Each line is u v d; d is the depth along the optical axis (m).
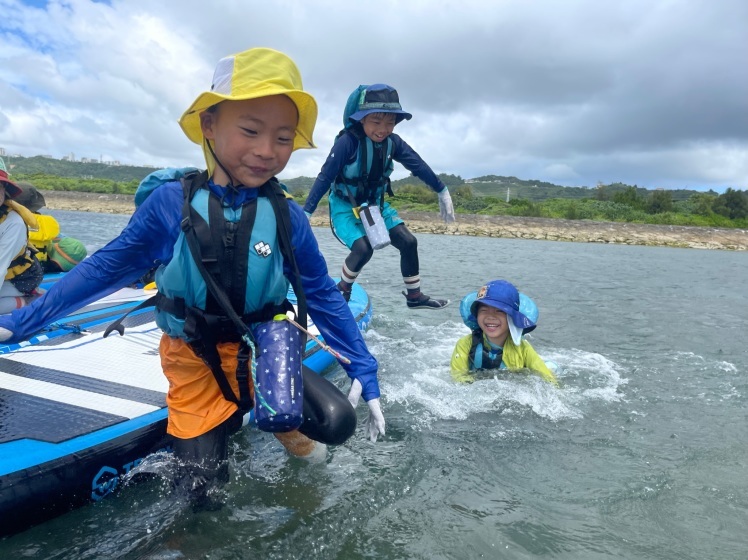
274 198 2.26
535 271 13.29
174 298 2.23
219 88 2.13
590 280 12.08
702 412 3.94
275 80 2.11
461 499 2.66
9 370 3.28
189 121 2.25
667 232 33.59
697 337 6.57
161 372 3.39
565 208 45.28
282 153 2.20
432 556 2.22
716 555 2.27
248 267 2.17
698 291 11.20
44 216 6.13
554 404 3.98
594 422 3.70
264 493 2.60
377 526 2.41
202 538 2.25
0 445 2.38
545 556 2.24
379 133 4.55
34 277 4.58
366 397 2.58
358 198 4.80
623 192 51.03
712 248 31.64
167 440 2.71
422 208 40.09
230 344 2.37
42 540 2.21
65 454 2.35
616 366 5.07
